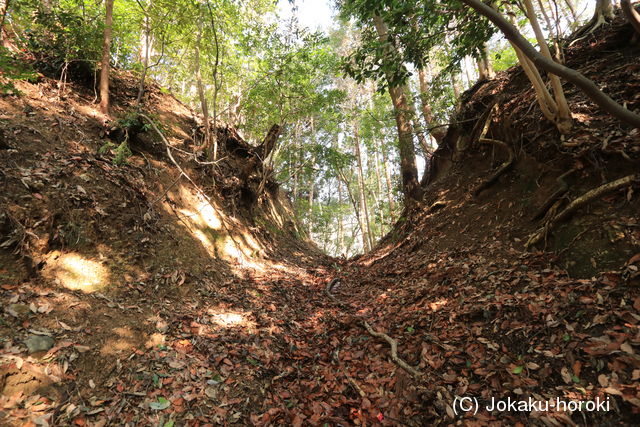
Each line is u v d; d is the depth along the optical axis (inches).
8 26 230.5
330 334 170.6
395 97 405.1
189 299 170.4
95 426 89.0
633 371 89.7
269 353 144.7
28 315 109.5
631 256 123.1
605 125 177.6
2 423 80.0
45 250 135.0
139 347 122.2
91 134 213.9
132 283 155.2
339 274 319.6
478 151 309.6
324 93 440.1
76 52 246.8
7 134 162.4
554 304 123.4
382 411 110.5
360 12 190.5
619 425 82.0
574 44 268.8
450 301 162.7
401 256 306.8
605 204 147.6
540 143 208.8
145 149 252.1
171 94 387.2
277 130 387.2
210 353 131.9
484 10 87.8
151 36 327.3
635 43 222.8
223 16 302.4
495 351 118.3
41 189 148.3
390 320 170.7
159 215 206.8
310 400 119.0
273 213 481.7
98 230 160.4
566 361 102.2
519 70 299.3
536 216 185.6
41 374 94.5
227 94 504.4
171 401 104.3
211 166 314.3
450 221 279.1
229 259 247.9
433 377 117.2
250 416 108.2
